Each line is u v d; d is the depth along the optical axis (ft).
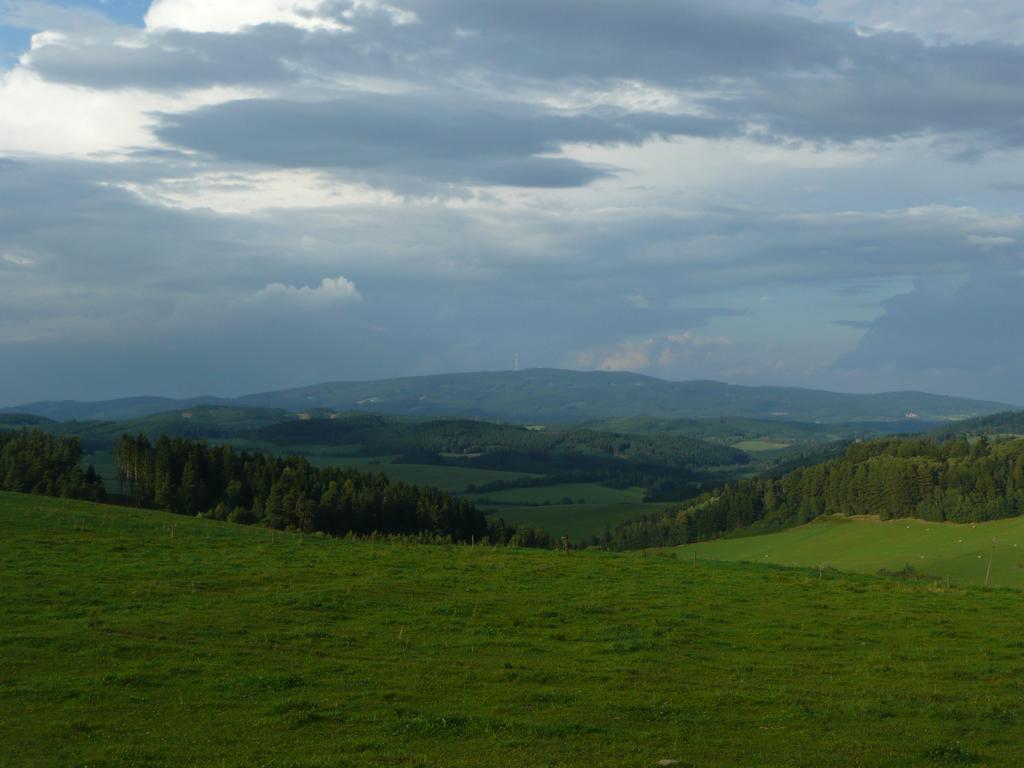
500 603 118.73
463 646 94.63
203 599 111.24
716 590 138.51
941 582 162.30
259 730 65.31
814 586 146.00
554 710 72.49
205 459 407.44
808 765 60.54
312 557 154.61
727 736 66.90
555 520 609.42
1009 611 126.72
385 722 67.31
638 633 104.42
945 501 440.04
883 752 63.52
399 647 92.58
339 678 79.61
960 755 62.95
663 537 547.90
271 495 360.69
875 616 120.47
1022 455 449.06
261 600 112.47
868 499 479.41
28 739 61.93
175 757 59.21
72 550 146.20
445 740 63.98
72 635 89.71
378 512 383.65
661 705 74.64
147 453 398.83
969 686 84.64
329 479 427.33
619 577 148.15
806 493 528.22
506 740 64.03
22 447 403.54
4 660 80.79
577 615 113.91
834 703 76.74
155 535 173.17
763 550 442.91
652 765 59.36
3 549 143.13
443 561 158.40
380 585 127.44
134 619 98.43
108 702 70.59
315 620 103.35
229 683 76.33
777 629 110.42
